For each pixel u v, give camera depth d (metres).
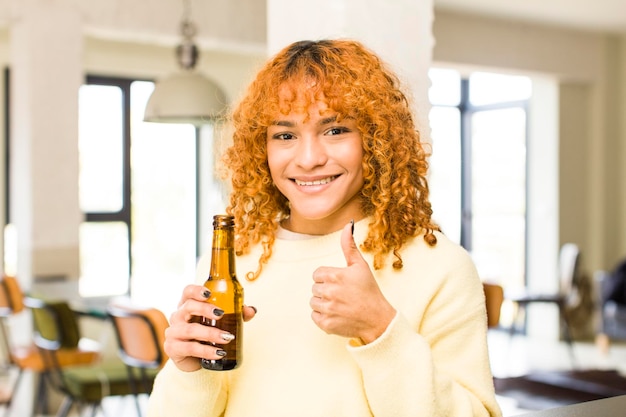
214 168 1.37
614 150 7.89
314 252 1.19
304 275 1.18
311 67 1.09
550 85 7.67
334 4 2.17
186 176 7.61
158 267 7.52
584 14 6.83
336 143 1.11
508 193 8.03
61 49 4.68
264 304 1.18
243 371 1.15
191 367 1.09
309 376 1.11
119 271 7.30
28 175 4.62
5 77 6.43
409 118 1.19
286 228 1.25
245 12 5.37
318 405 1.10
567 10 6.67
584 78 7.61
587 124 7.82
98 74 7.07
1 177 6.45
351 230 1.01
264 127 1.15
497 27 6.99
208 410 1.12
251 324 1.18
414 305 1.12
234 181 1.24
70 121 4.72
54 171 4.68
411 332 1.01
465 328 1.12
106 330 4.57
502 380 4.81
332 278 0.99
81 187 7.12
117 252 7.29
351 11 2.17
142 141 7.38
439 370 1.10
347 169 1.11
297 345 1.14
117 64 7.04
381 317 1.00
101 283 7.23
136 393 3.34
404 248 1.15
